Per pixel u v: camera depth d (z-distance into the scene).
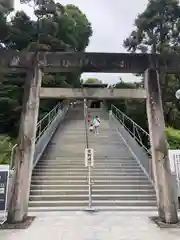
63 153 14.27
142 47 22.84
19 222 7.34
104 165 12.72
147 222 7.63
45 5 24.59
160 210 7.67
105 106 29.75
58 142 16.28
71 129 19.72
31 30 23.72
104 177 11.48
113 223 7.56
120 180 11.27
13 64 8.45
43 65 8.44
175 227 7.07
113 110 26.67
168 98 23.02
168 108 22.88
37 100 8.28
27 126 7.98
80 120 23.59
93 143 16.27
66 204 9.62
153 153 8.06
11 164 10.79
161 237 6.29
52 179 11.31
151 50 22.61
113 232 6.72
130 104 22.50
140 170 12.27
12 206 7.46
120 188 10.72
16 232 6.69
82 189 10.58
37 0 24.56
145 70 8.67
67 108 28.92
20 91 20.72
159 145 7.99
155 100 8.38
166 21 22.70
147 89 8.52
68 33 28.95
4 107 19.30
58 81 23.36
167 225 7.20
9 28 22.66
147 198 10.06
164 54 8.67
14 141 17.02
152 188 10.69
